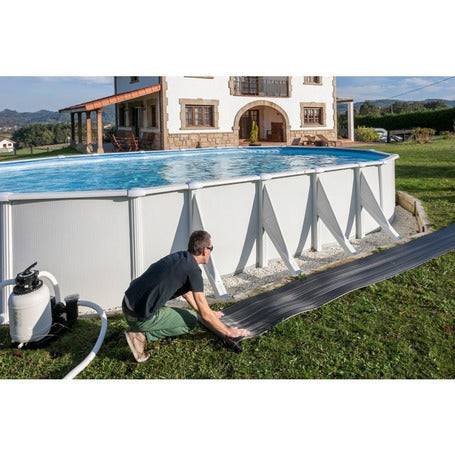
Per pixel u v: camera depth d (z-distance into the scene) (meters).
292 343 4.41
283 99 27.23
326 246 7.45
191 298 4.42
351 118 30.94
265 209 6.52
